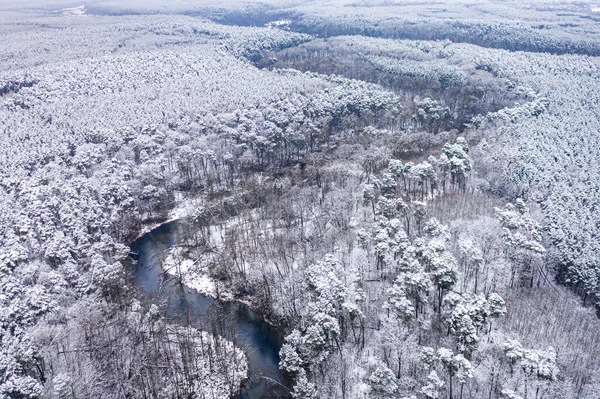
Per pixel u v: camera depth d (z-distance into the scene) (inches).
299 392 4094.5
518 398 3836.1
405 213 6210.6
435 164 7372.1
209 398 4451.3
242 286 5959.6
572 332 4773.6
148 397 4365.2
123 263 6171.3
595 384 4249.5
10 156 7829.7
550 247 5713.6
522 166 7263.8
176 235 7288.4
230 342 5137.8
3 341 4377.5
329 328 4448.8
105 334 4840.1
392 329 4881.9
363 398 4264.3
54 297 5191.9
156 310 5167.3
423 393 4052.7
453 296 4690.0
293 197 7214.6
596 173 7076.8
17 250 5679.1
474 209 6550.2
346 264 5728.3
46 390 4197.8
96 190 7367.1
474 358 4532.5
